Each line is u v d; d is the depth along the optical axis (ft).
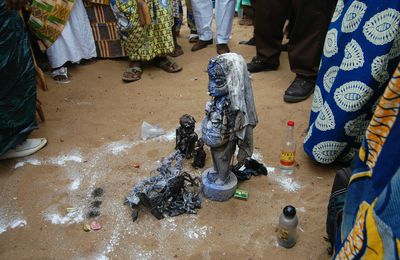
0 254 6.60
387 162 3.59
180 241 6.74
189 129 8.50
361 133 7.83
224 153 6.99
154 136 9.88
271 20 12.09
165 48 13.25
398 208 3.30
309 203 7.54
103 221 7.23
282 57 14.58
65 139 9.86
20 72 8.54
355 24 7.30
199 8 14.85
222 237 6.79
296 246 6.59
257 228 6.97
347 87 7.32
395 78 3.64
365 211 3.84
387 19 6.54
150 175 8.44
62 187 8.16
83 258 6.49
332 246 6.24
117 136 9.95
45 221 7.29
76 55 13.71
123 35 12.97
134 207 7.38
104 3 13.82
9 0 7.97
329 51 8.14
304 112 10.82
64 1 12.44
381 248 3.51
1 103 8.23
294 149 8.29
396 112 3.74
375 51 6.80
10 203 7.75
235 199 7.64
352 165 6.13
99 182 8.27
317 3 10.25
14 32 8.28
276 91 12.06
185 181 8.11
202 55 15.25
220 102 6.40
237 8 18.79
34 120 9.33
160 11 12.66
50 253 6.60
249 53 15.23
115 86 12.87
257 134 9.81
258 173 8.30
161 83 12.96
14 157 9.15
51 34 12.63
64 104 11.72
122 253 6.55
